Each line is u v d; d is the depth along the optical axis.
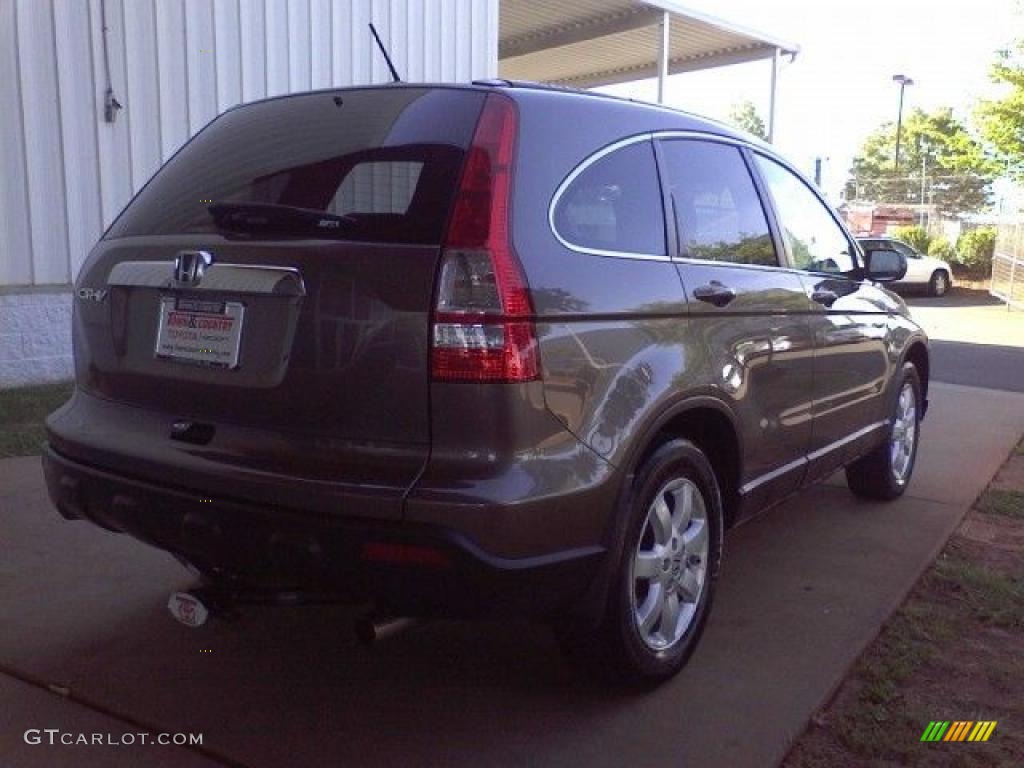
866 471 5.70
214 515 2.86
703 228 3.76
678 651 3.50
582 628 3.14
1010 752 3.14
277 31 9.73
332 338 2.77
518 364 2.72
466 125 2.94
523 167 2.94
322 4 10.14
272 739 3.12
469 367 2.67
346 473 2.75
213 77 9.23
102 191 8.52
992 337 15.70
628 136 3.45
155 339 3.16
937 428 8.12
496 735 3.16
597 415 2.97
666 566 3.42
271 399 2.86
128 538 4.79
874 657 3.77
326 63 10.27
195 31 9.03
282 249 2.88
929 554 4.90
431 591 2.69
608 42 16.75
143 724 3.21
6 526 4.91
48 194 8.16
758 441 3.91
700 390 3.42
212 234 3.10
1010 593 4.39
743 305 3.78
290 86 9.93
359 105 3.21
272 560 2.80
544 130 3.07
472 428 2.69
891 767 3.04
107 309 3.34
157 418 3.14
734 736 3.16
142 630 3.88
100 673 3.53
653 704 3.37
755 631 3.96
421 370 2.69
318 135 3.20
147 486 3.02
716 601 4.27
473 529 2.64
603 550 3.01
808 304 4.34
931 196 43.47
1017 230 22.28
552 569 2.82
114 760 3.00
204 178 3.36
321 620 4.03
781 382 4.08
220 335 2.98
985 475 6.53
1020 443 7.62
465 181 2.80
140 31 8.63
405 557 2.65
